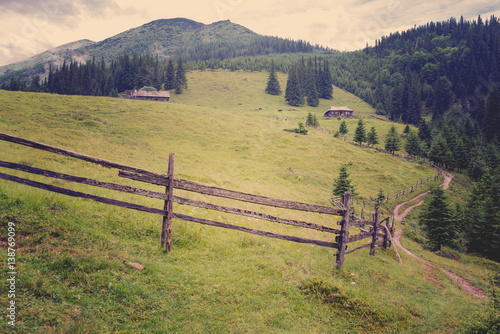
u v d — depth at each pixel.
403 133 108.12
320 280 7.80
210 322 5.48
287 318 6.21
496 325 7.04
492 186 40.22
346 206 9.30
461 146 79.00
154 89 165.25
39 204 8.07
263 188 32.88
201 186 8.14
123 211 10.36
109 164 7.11
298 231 15.92
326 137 82.00
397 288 9.88
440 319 7.97
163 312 5.46
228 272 7.60
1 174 6.50
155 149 43.34
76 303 4.99
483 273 18.61
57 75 156.00
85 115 53.47
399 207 41.34
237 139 60.62
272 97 187.50
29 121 40.91
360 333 6.34
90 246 6.79
